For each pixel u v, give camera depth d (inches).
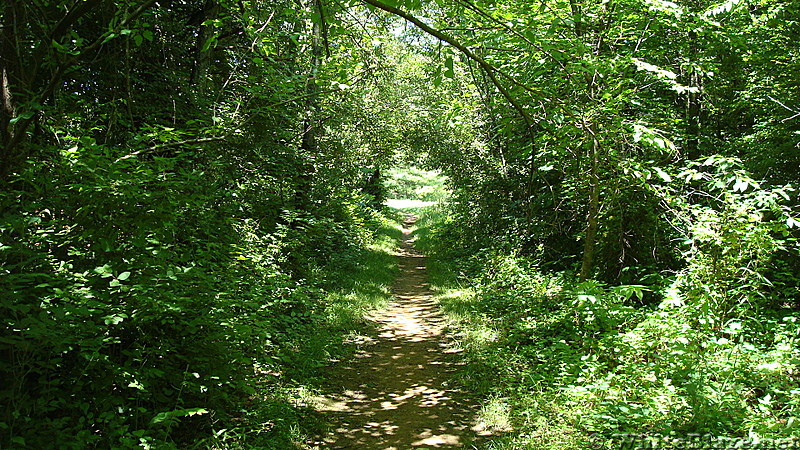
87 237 133.4
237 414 184.1
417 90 561.0
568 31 224.8
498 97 225.9
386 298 434.9
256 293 231.9
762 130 319.6
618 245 297.1
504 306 330.0
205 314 163.3
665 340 197.0
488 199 492.1
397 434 190.9
